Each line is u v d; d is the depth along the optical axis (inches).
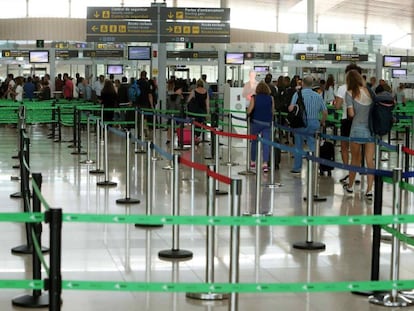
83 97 1184.2
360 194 492.4
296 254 327.6
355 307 255.1
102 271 294.2
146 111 907.4
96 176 558.6
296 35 1546.5
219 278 286.8
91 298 263.1
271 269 302.0
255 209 406.3
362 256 324.8
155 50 1072.8
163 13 981.2
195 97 832.3
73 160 666.2
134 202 441.1
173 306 255.1
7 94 1213.7
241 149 795.4
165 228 374.6
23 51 1482.5
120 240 347.3
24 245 332.8
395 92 1295.5
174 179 318.3
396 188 259.4
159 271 296.0
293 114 573.3
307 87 570.9
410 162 637.3
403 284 196.9
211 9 981.8
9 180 534.9
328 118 736.3
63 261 308.5
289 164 661.3
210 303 259.4
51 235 190.1
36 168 604.4
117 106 991.6
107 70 1446.9
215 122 716.0
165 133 995.9
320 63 1498.5
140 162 650.2
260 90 598.5
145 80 947.3
